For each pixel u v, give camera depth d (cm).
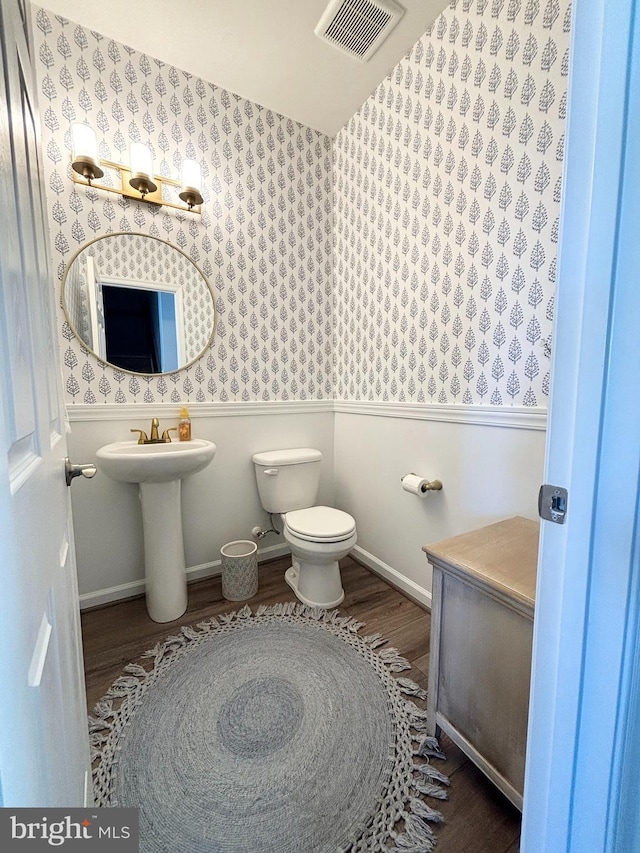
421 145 155
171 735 107
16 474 37
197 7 139
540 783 54
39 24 142
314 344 222
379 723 111
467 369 143
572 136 44
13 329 38
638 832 46
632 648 42
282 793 92
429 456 163
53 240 150
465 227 139
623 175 39
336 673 130
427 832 83
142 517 169
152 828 84
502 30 121
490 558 94
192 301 182
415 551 175
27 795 33
